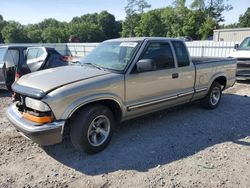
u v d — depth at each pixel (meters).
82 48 27.02
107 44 5.29
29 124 3.73
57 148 4.36
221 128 5.25
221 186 3.31
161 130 5.13
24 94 3.87
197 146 4.43
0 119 5.82
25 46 8.40
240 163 3.86
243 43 11.59
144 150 4.29
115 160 3.97
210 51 17.30
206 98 6.30
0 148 4.36
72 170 3.71
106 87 4.10
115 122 4.55
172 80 5.14
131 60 4.50
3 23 87.19
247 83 10.50
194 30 65.31
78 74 4.23
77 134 3.90
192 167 3.76
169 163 3.87
